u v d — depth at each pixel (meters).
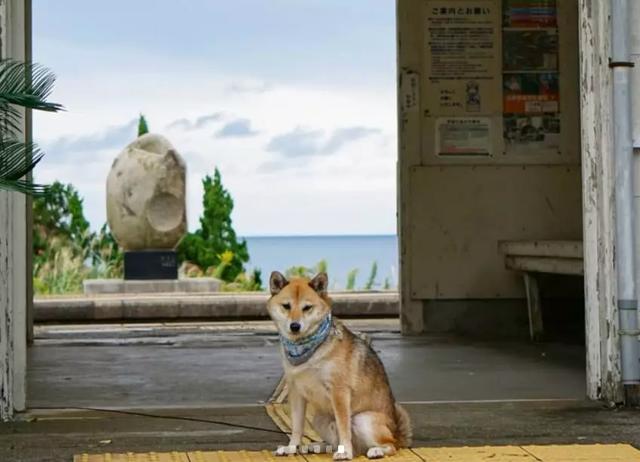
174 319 13.66
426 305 10.88
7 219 6.01
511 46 10.79
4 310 6.07
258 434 5.64
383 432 4.88
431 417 6.12
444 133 10.80
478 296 10.85
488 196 10.82
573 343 10.05
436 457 4.91
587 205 6.57
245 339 10.82
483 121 10.80
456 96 10.79
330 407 4.87
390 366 8.45
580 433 5.64
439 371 8.14
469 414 6.21
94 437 5.61
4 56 6.00
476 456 4.97
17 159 4.95
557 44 10.83
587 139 6.57
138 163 17.41
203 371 8.26
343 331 4.89
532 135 10.83
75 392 7.19
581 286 10.86
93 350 9.89
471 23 10.76
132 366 8.62
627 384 6.45
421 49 10.75
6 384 6.11
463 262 10.83
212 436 5.60
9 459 5.11
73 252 21.11
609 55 6.51
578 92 10.84
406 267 10.85
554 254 9.15
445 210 10.81
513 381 7.57
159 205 17.41
